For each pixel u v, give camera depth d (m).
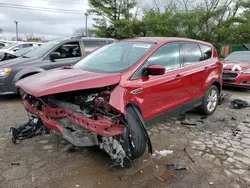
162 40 3.74
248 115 5.20
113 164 2.71
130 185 2.50
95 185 2.48
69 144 3.37
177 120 4.68
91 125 2.37
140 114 2.90
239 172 2.79
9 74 5.37
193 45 4.47
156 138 3.74
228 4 22.14
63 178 2.58
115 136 2.57
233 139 3.79
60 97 2.79
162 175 2.69
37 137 3.55
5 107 5.17
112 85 2.70
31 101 3.06
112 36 25.84
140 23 22.91
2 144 3.33
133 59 3.26
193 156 3.16
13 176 2.59
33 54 6.18
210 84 4.83
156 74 3.00
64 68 3.57
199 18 20.64
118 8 26.19
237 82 7.67
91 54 4.08
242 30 19.94
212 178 2.65
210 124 4.51
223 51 19.64
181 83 3.86
